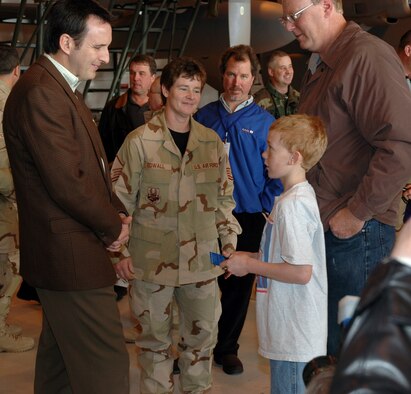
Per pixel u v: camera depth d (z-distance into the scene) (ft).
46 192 7.59
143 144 8.96
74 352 7.95
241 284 11.50
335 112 7.73
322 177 7.93
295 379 7.09
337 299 7.99
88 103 28.37
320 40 7.89
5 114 7.69
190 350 9.36
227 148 11.30
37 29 20.58
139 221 9.12
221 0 26.35
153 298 9.11
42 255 7.69
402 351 2.48
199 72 8.94
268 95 15.48
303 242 6.82
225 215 9.47
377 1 28.76
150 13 27.50
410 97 7.39
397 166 7.21
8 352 12.44
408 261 2.77
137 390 10.89
